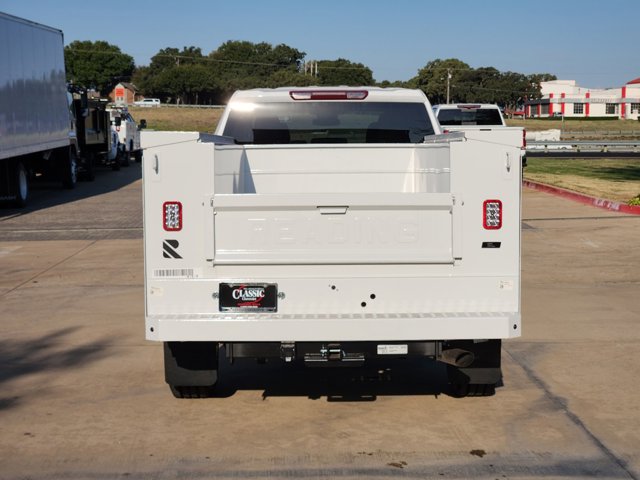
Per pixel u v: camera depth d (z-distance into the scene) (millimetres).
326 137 8836
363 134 8836
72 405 6766
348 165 7812
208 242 5906
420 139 8812
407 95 8734
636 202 19859
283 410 6652
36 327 9383
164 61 173625
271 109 8742
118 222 18766
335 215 5910
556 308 10258
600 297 10875
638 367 7785
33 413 6570
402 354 6059
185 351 6555
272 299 5930
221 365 7988
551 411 6578
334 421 6387
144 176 5906
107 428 6234
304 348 6023
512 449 5789
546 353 8281
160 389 7180
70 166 28188
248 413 6582
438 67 139625
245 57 172875
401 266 5938
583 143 53219
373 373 7688
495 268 5965
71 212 20969
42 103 24203
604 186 25453
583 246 14852
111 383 7348
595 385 7246
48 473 5410
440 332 5859
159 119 106000
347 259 5895
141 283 11844
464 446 5848
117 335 9016
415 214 5922
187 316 5941
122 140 39906
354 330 5844
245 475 5363
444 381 7434
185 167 5902
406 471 5410
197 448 5840
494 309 5984
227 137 8141
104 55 171500
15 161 21766
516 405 6734
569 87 147875
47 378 7500
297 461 5594
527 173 31688
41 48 24219
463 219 5934
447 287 5957
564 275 12344
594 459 5613
